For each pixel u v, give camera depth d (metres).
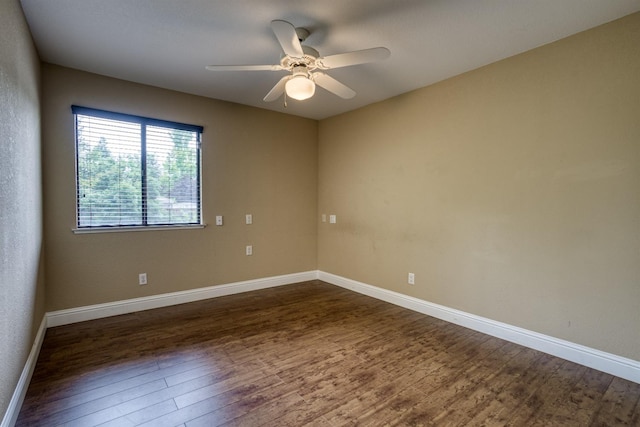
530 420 1.77
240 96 3.75
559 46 2.44
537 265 2.60
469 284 3.05
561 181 2.46
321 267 4.80
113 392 1.98
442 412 1.83
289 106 4.13
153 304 3.49
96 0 1.97
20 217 1.86
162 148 3.54
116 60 2.81
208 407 1.85
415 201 3.52
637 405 1.90
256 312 3.44
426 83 3.31
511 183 2.73
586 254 2.35
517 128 2.68
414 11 2.08
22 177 1.94
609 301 2.25
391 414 1.81
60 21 2.19
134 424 1.70
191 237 3.74
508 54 2.68
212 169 3.86
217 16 2.15
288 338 2.80
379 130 3.91
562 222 2.46
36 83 2.53
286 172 4.51
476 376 2.21
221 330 2.95
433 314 3.35
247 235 4.18
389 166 3.79
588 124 2.32
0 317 1.43
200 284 3.82
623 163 2.18
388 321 3.21
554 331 2.51
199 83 3.33
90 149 3.13
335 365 2.34
